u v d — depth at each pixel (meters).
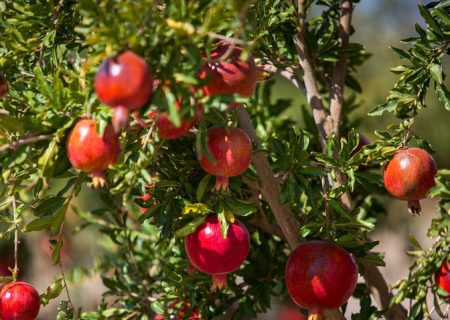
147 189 1.82
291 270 1.80
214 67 1.65
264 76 1.87
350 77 2.23
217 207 1.79
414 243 1.97
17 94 1.80
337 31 2.12
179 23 1.58
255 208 1.78
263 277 2.10
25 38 1.84
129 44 1.57
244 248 1.79
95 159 1.63
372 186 1.95
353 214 1.89
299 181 1.88
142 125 1.66
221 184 1.74
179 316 2.00
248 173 1.84
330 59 2.05
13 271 1.86
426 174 1.83
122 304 2.19
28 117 1.65
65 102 1.67
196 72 1.59
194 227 1.77
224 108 1.60
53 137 1.66
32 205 1.84
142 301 2.13
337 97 2.08
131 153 1.71
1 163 1.67
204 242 1.78
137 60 1.55
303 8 2.01
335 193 1.85
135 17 1.56
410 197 1.85
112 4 1.59
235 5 1.56
